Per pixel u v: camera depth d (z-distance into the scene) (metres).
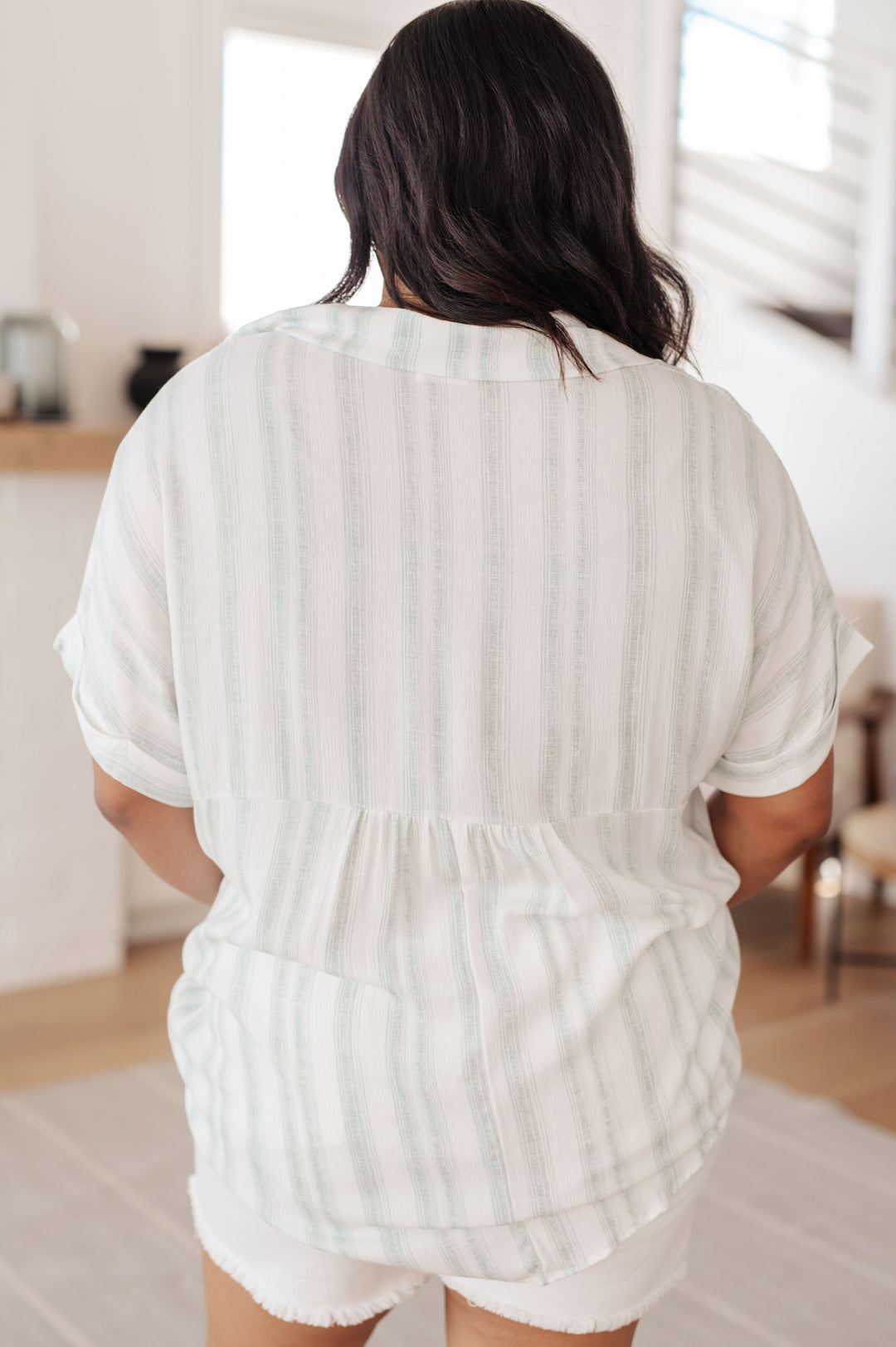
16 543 3.11
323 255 4.09
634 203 0.88
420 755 0.85
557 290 0.85
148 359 3.53
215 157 3.68
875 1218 2.37
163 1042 3.02
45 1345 1.96
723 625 0.87
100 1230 2.26
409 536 0.83
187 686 0.87
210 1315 1.05
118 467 0.88
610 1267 0.93
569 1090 0.88
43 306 3.49
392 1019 0.87
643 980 0.90
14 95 3.16
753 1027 3.20
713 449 0.86
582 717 0.86
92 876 3.35
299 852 0.87
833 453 4.17
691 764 0.91
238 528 0.83
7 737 3.17
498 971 0.86
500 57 0.83
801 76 4.66
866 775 3.83
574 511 0.83
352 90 4.04
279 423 0.83
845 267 4.80
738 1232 2.31
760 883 1.05
